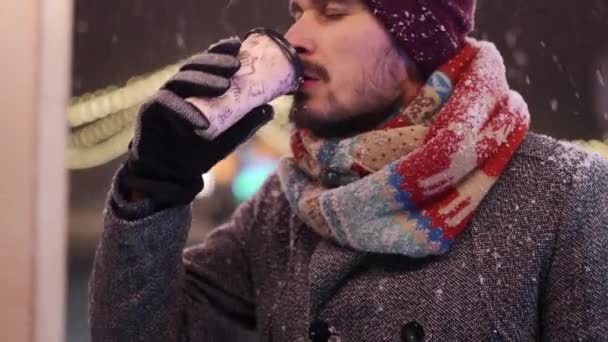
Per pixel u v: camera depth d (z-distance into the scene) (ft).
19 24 3.40
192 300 2.94
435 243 2.45
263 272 2.96
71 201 5.78
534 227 2.49
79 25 5.41
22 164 3.43
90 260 5.80
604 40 5.62
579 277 2.42
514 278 2.46
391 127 2.59
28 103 3.43
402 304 2.53
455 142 2.42
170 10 5.50
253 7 5.36
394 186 2.42
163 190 2.39
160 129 2.31
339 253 2.61
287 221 2.98
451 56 2.65
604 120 5.74
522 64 5.69
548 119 5.77
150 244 2.46
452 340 2.45
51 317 3.52
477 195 2.50
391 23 2.52
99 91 5.69
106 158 5.82
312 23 2.60
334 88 2.53
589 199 2.49
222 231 3.19
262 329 2.86
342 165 2.58
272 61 2.39
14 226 3.44
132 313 2.56
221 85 2.23
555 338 2.44
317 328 2.64
